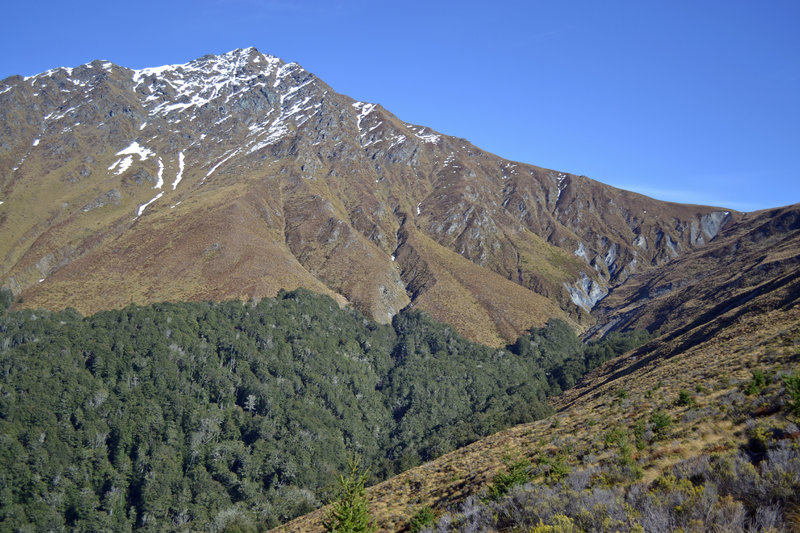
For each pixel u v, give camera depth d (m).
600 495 15.02
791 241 169.62
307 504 84.50
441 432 116.38
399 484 48.88
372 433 129.88
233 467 105.19
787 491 11.29
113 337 124.00
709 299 156.50
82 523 88.44
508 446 48.34
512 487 22.30
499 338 184.25
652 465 19.94
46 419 100.06
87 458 97.00
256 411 119.50
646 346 122.56
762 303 85.75
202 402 116.44
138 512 93.19
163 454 101.00
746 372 37.56
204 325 139.25
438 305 199.88
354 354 157.62
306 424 116.50
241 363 130.50
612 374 112.38
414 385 145.50
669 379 53.03
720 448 18.91
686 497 12.61
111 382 112.94
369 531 23.62
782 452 13.93
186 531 87.00
